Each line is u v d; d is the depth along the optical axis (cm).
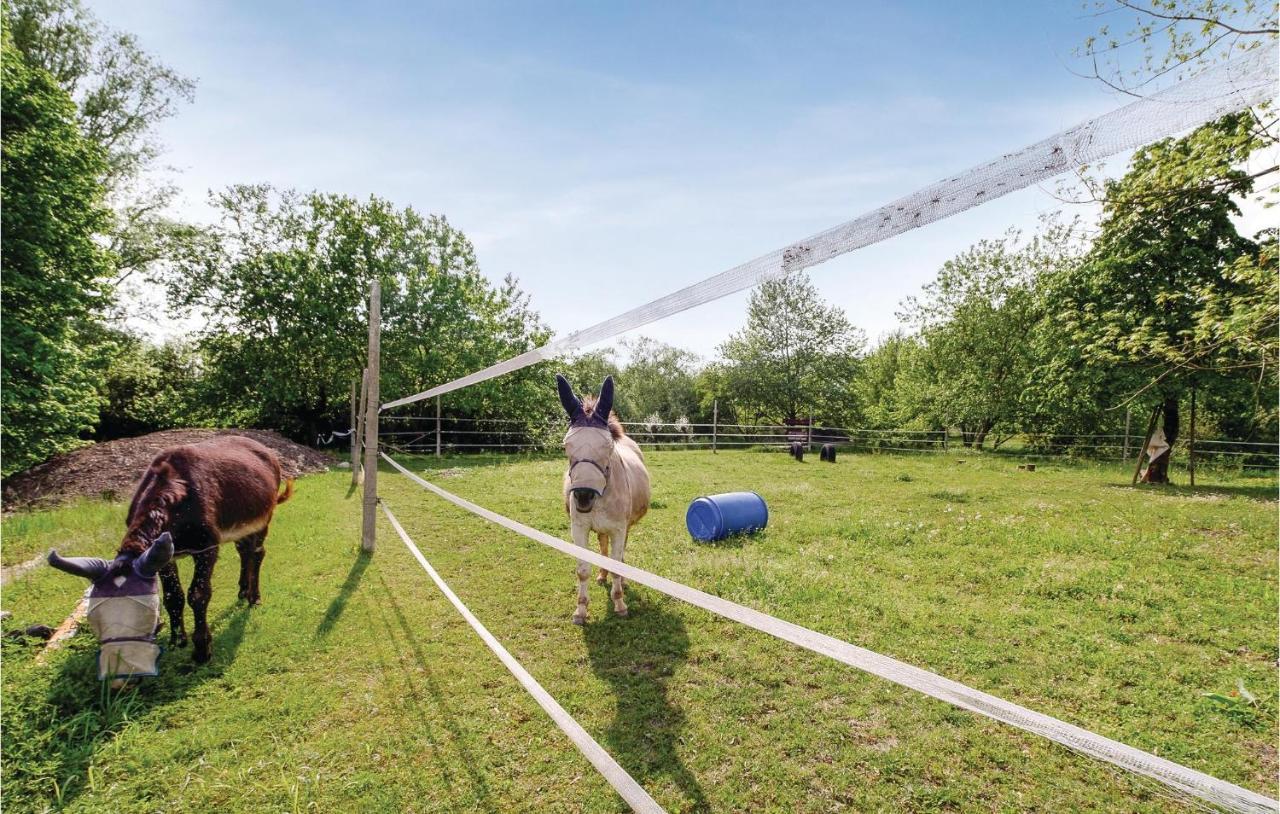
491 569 545
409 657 363
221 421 1806
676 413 3191
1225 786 59
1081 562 567
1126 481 1255
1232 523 740
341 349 1722
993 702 78
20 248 854
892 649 377
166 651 355
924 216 114
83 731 275
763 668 353
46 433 905
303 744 277
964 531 697
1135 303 1112
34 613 412
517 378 1989
